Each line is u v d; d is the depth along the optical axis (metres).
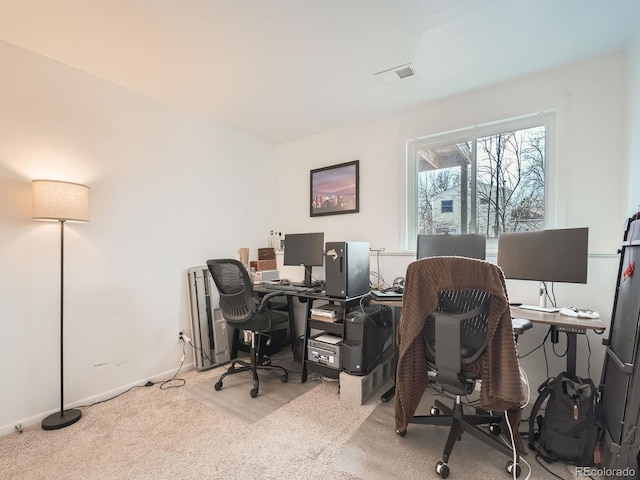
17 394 1.94
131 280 2.54
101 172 2.38
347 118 3.20
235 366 2.90
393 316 2.68
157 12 1.69
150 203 2.69
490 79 2.45
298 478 1.49
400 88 2.58
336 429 1.90
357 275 2.57
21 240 1.98
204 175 3.14
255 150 3.72
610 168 2.08
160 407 2.18
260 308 2.47
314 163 3.66
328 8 1.68
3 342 1.90
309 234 3.27
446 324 1.56
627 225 1.73
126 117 2.54
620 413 1.42
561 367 2.19
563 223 2.23
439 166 2.89
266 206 3.86
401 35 1.92
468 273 1.50
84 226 2.28
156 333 2.69
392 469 1.55
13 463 1.61
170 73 2.34
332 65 2.25
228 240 3.37
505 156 2.57
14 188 1.96
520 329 1.60
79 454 1.68
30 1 1.58
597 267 2.08
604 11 1.70
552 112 2.35
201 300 2.96
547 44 2.00
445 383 1.60
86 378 2.25
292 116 3.15
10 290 1.93
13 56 1.96
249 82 2.48
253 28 1.84
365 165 3.27
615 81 2.08
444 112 2.79
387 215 3.12
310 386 2.53
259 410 2.13
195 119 3.06
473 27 1.85
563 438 1.58
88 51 2.05
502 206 2.58
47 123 2.10
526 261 2.08
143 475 1.52
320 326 2.56
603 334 2.06
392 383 2.59
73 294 2.21
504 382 1.42
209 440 1.79
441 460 1.56
